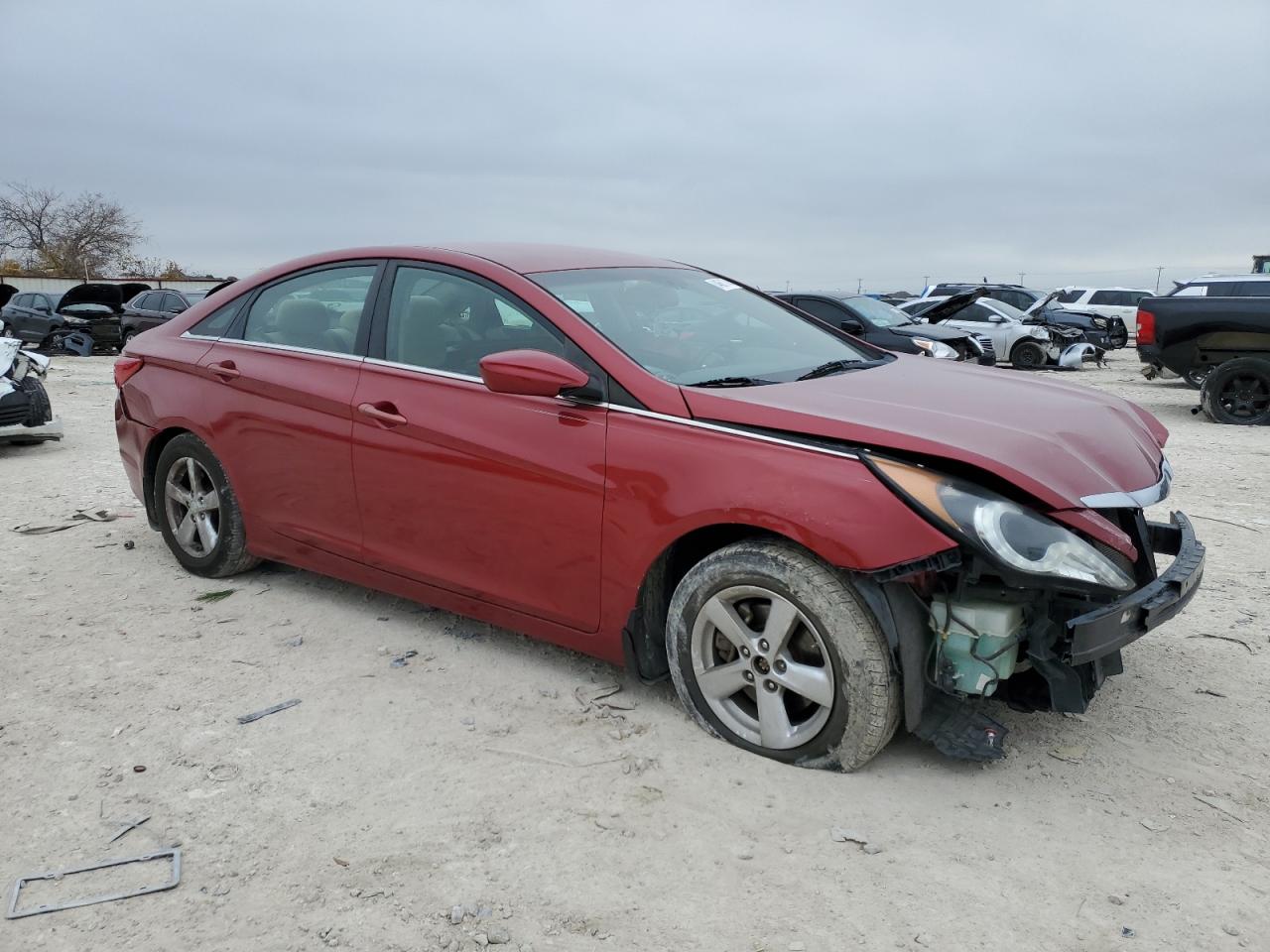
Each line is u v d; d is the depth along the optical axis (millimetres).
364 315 4105
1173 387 16109
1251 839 2725
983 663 2895
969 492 2738
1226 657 3977
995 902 2455
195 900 2486
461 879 2562
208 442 4602
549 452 3404
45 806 2910
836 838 2711
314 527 4266
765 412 3059
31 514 6406
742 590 3080
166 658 3973
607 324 3566
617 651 3428
